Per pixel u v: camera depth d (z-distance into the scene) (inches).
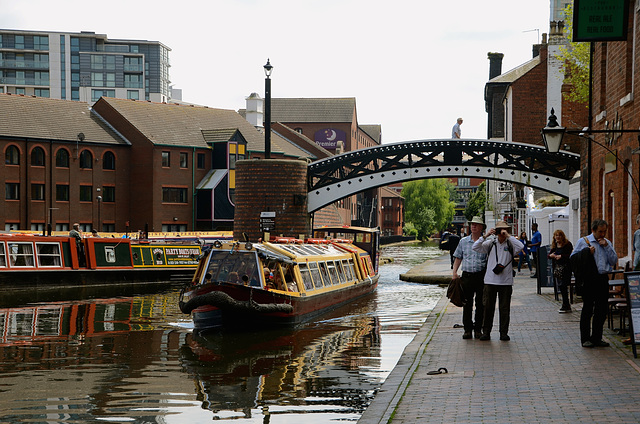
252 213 1544.0
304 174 1588.3
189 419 388.2
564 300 651.5
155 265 1507.1
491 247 506.0
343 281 1005.8
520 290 914.1
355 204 4045.3
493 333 542.6
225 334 724.0
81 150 2229.3
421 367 415.2
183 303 722.8
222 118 2669.8
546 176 1582.2
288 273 829.8
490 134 2785.4
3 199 2068.2
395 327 754.8
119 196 2309.3
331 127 4375.0
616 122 704.4
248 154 2576.3
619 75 700.7
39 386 477.7
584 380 363.3
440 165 1628.9
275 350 619.2
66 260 1368.1
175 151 2368.4
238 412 400.5
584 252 453.1
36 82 5132.9
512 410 310.8
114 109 2364.7
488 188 2839.6
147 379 498.6
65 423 383.2
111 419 390.3
